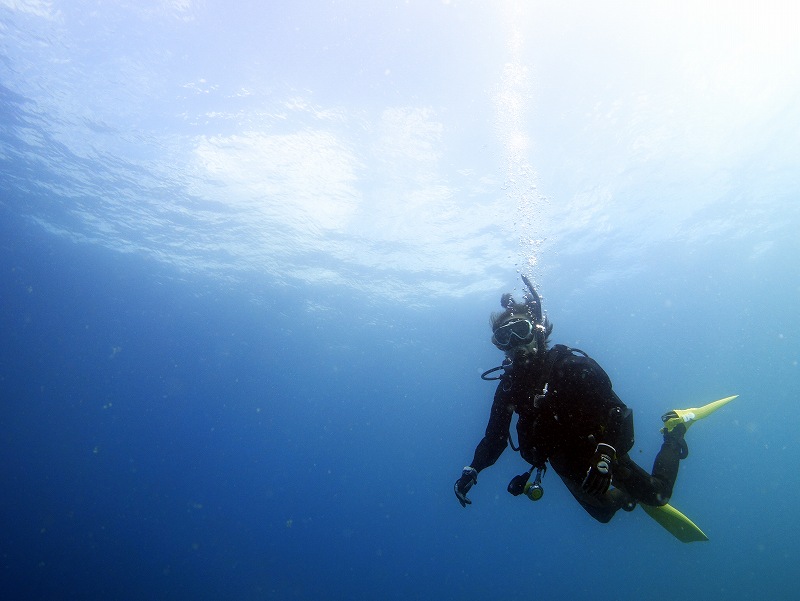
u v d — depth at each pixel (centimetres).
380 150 1541
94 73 1362
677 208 2098
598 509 396
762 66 1325
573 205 1883
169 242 2488
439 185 1714
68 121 1603
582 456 317
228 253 2523
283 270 2653
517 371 344
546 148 1516
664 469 371
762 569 2747
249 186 1852
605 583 3472
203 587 3212
